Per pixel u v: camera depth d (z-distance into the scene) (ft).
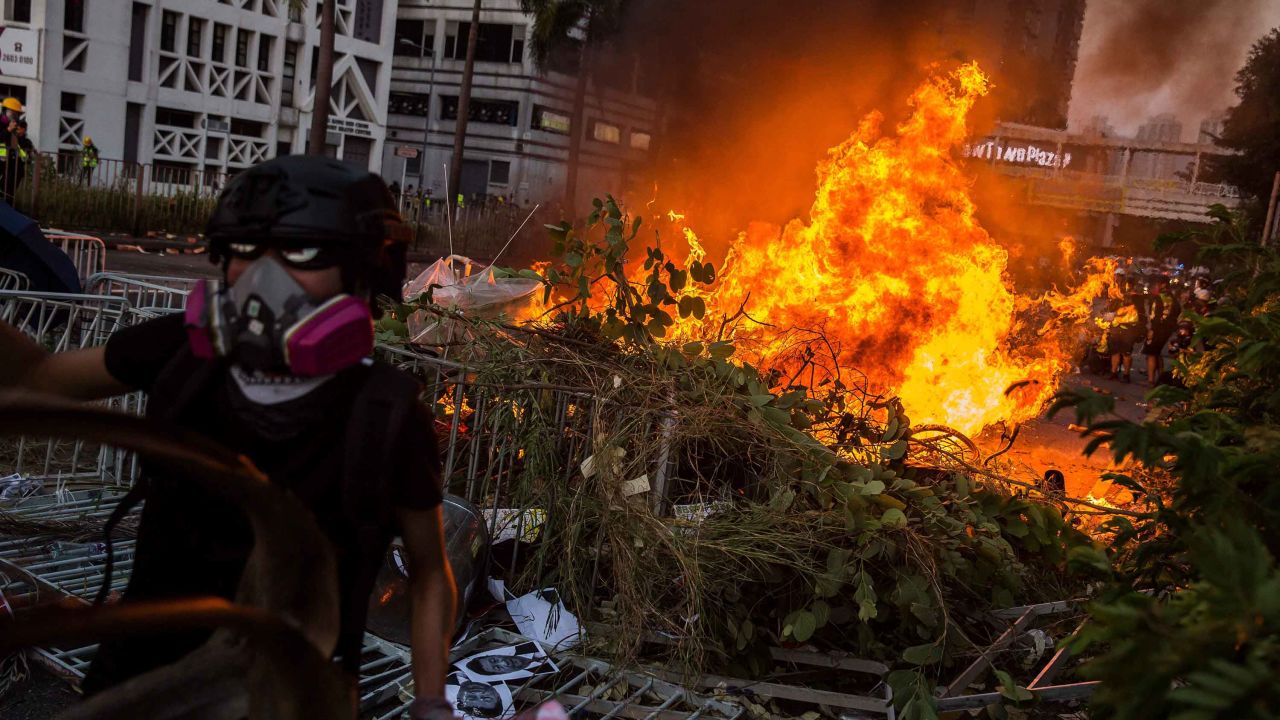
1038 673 12.05
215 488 4.08
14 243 19.33
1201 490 5.88
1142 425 5.36
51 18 91.15
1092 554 6.74
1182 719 3.70
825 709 11.01
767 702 11.08
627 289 14.21
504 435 12.52
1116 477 7.98
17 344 5.17
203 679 4.35
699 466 12.90
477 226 92.07
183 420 4.86
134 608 3.36
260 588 4.43
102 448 14.94
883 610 11.78
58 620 3.14
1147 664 4.30
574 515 11.85
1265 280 8.52
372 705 10.03
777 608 11.85
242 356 4.61
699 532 11.40
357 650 4.90
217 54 109.81
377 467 4.74
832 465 11.98
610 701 10.63
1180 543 6.63
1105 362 52.54
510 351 13.16
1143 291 52.42
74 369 5.20
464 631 11.38
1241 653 4.27
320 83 73.26
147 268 48.49
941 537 12.03
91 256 29.63
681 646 10.91
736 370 13.30
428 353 14.14
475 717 9.87
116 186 62.39
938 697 10.98
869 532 11.46
